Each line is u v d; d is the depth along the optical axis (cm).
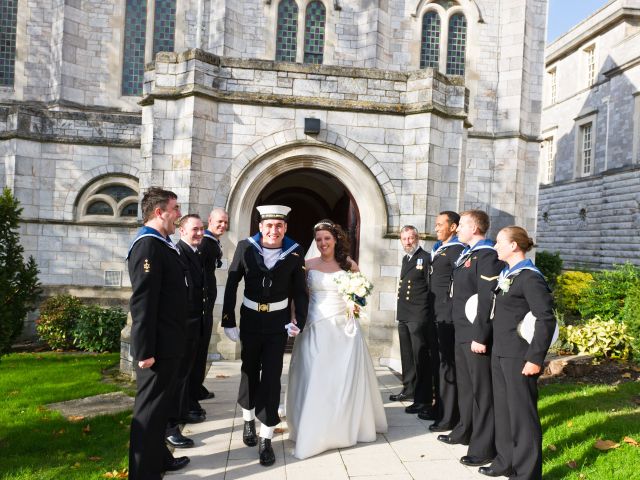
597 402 632
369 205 891
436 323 571
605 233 2325
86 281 1443
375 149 889
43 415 595
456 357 505
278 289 482
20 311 524
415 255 651
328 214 1290
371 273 887
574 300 1490
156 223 411
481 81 1702
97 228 1447
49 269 1428
